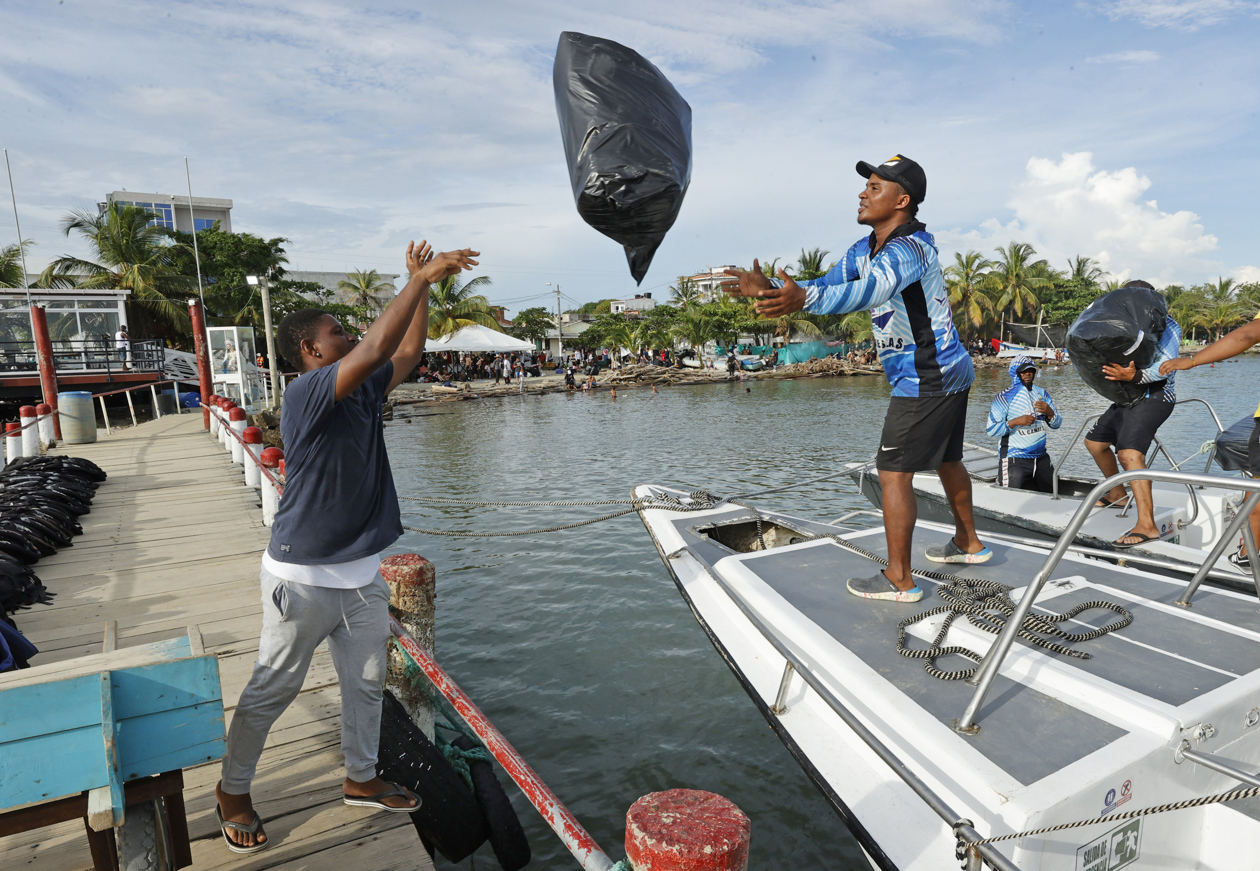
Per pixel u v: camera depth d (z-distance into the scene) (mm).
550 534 9836
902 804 2445
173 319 34594
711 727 5051
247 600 5266
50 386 13258
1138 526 4789
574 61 2256
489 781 3934
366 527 2410
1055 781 2143
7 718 1813
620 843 3998
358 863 2549
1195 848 2438
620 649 6242
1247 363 56406
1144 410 4613
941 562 3857
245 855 2582
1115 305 4418
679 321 52250
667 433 21203
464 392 37312
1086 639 2824
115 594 5410
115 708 1953
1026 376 6758
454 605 7402
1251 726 2508
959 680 2705
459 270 2236
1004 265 63875
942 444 3141
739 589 3742
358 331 46938
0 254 34500
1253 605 3240
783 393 34875
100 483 9680
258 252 38750
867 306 2895
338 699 3740
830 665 2943
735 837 1505
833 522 5379
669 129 2168
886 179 3012
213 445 13234
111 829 2035
